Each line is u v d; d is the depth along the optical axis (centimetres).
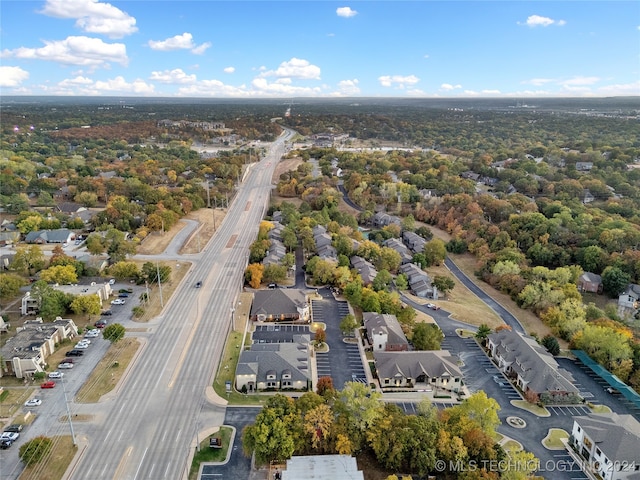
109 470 7844
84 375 10388
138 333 12294
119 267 15350
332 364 11425
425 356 11038
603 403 10419
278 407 8462
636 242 18550
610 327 12631
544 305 15038
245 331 12662
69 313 13188
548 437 9231
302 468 7669
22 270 15488
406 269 18000
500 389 10825
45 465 7844
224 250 18962
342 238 18800
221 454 8319
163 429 8875
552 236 19938
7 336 11769
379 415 8362
